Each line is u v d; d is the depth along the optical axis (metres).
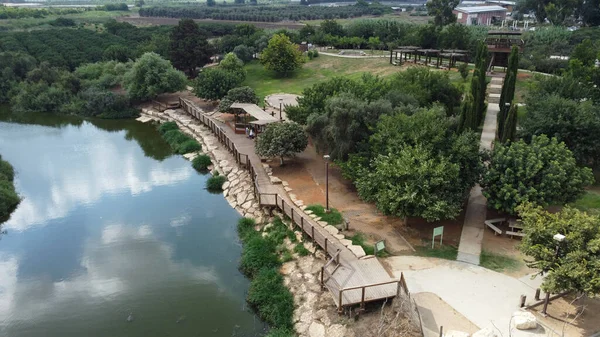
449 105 49.81
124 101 71.31
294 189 37.78
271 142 41.59
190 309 26.69
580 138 35.69
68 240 35.03
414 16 151.00
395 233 30.39
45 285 29.53
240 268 30.56
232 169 45.06
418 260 27.33
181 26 82.81
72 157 53.09
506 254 27.64
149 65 70.00
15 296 28.52
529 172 28.48
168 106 69.62
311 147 47.09
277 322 24.73
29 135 61.91
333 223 31.80
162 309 26.75
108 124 66.62
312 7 190.50
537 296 23.05
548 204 28.00
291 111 46.28
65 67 83.69
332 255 27.78
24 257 32.84
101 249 33.50
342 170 36.97
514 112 35.03
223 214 38.28
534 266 22.48
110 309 26.89
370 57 82.50
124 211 39.41
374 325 22.20
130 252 33.00
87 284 29.41
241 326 25.20
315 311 24.67
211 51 84.12
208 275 29.97
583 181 29.34
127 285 29.12
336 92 45.16
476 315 22.53
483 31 85.50
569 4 95.31
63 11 163.25
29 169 49.50
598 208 32.59
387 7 178.88
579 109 36.56
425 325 21.88
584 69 51.06
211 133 56.44
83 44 94.12
